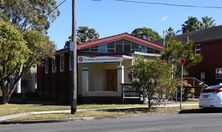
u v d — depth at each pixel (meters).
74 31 22.17
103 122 18.58
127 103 30.14
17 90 46.16
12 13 36.00
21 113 23.88
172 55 32.81
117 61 31.61
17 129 16.42
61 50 35.97
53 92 40.53
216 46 44.56
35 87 51.31
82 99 32.59
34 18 36.84
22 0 36.12
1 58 28.30
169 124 16.56
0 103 32.16
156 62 24.30
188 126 15.60
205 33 48.28
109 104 29.44
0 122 20.47
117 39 34.91
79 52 33.59
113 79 34.97
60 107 27.17
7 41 27.73
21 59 28.89
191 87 33.25
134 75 24.48
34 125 18.33
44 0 38.03
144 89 24.48
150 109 24.33
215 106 22.67
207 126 15.45
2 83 31.62
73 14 22.09
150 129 14.98
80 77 33.91
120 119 20.25
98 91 32.88
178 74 31.42
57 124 18.41
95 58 32.12
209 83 44.94
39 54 31.66
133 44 35.72
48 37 32.56
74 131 15.00
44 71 43.78
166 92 24.64
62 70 37.75
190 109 24.30
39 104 31.09
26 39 30.66
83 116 21.48
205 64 45.50
